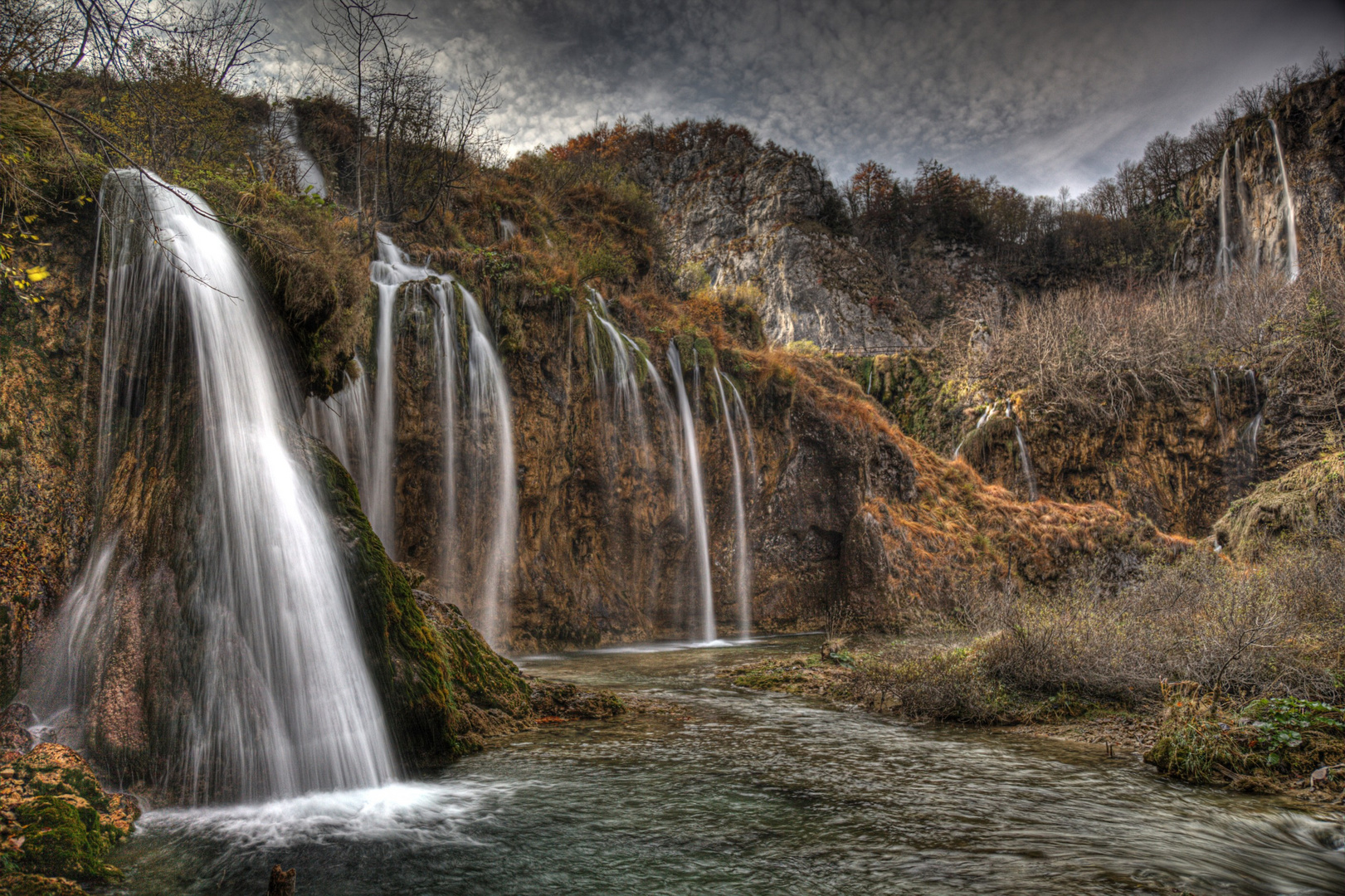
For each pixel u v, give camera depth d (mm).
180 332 6258
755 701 9766
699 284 28938
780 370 22812
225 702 5297
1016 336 33344
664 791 5613
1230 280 46094
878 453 24094
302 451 6863
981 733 7812
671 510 19297
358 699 6023
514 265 16641
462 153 18766
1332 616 10203
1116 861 4273
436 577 14391
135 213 6363
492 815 5043
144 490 5758
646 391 18953
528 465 16000
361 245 14688
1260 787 5781
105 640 5176
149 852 4203
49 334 5891
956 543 23156
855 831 4758
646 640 18219
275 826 4727
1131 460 30266
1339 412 28422
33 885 3418
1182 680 7875
